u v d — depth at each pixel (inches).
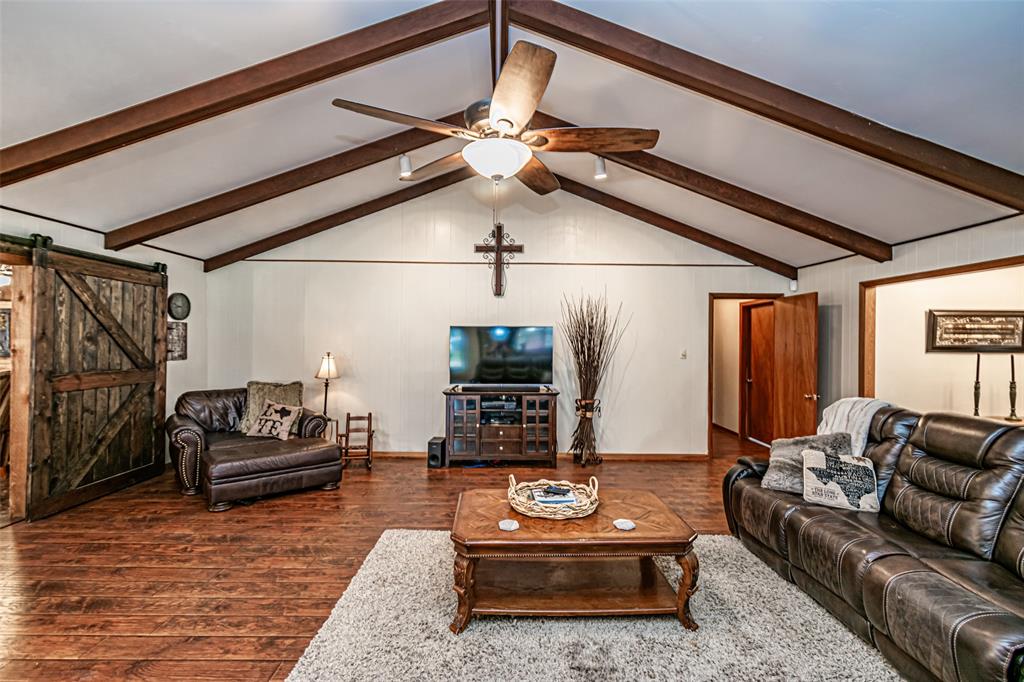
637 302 215.5
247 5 84.3
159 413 179.0
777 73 100.1
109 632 83.9
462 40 116.5
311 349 213.9
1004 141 100.1
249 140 132.2
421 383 214.4
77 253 146.5
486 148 89.4
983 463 86.1
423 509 147.2
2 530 126.9
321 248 212.5
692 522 138.4
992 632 58.4
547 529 87.5
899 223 147.6
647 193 192.1
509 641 81.7
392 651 78.8
